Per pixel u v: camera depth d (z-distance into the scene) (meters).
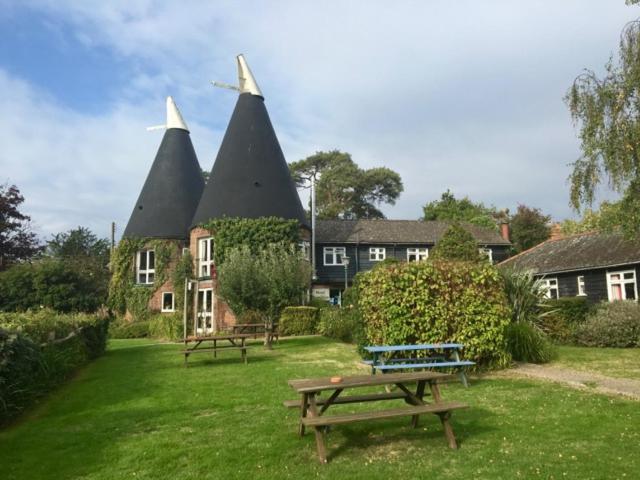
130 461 5.24
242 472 4.80
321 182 60.31
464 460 4.94
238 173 27.31
